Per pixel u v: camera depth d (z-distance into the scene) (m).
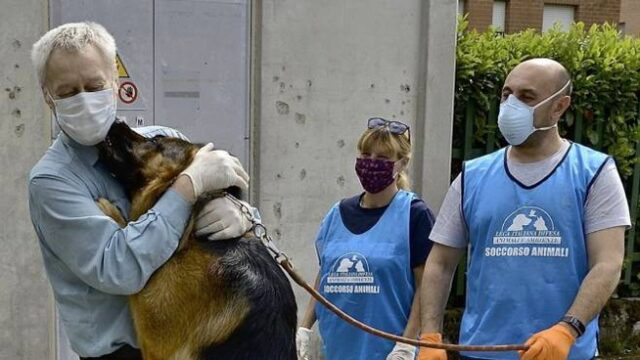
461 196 3.08
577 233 2.80
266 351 2.14
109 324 2.18
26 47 4.16
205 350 2.11
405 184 3.45
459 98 5.70
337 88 5.00
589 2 15.55
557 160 2.89
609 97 6.01
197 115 4.64
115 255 2.02
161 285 2.11
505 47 5.94
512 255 2.87
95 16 4.30
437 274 3.10
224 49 4.66
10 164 4.20
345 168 5.07
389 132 3.29
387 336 2.68
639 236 6.32
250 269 2.19
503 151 3.06
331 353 3.32
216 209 2.20
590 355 2.87
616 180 2.81
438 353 2.96
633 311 6.10
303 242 5.00
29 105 4.20
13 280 4.26
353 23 4.99
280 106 4.84
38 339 4.34
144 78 4.47
